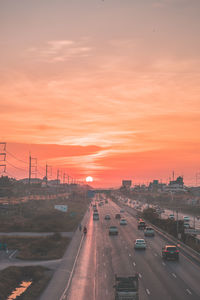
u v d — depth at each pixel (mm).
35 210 143125
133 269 42344
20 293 35750
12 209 138125
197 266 43875
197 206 197500
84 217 134000
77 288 34844
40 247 60219
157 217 110750
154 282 35469
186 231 64688
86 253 55844
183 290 32281
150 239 72625
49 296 32344
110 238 74438
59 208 136000
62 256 53781
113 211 170375
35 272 42781
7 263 49562
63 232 86188
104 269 43125
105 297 31156
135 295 26453
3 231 87562
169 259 48719
